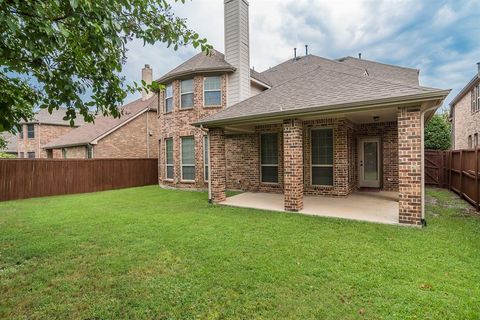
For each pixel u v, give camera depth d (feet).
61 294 10.15
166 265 12.53
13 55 8.72
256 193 35.27
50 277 11.52
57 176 41.22
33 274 11.84
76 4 6.89
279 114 22.81
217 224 19.66
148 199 32.73
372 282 10.53
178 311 8.95
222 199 29.17
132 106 71.10
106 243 15.71
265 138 35.81
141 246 15.11
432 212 23.09
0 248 15.05
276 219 20.98
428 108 19.17
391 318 8.35
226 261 12.81
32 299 9.83
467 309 8.72
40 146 73.72
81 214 24.00
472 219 20.45
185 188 41.75
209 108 39.55
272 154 35.29
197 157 40.11
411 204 18.58
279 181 34.68
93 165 45.98
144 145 62.75
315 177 31.73
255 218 21.44
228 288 10.31
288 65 52.03
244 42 39.65
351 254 13.46
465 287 10.10
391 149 33.76
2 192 35.32
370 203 26.71
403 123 18.65
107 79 10.61
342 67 42.52
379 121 33.19
